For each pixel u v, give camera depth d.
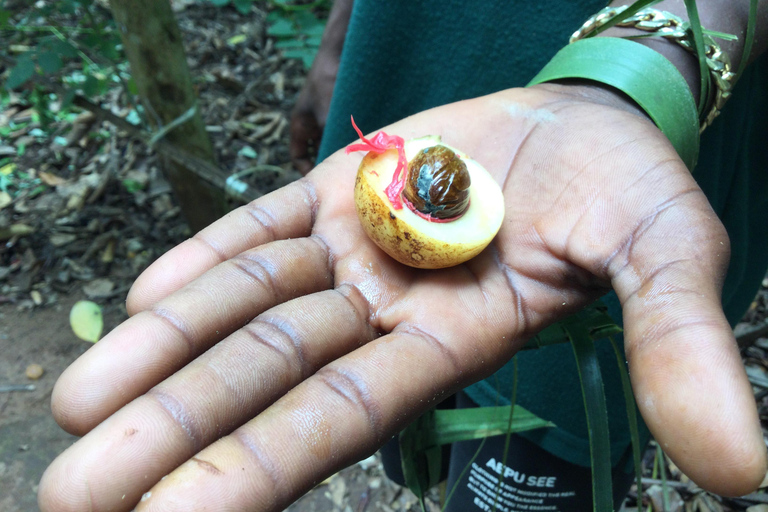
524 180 0.19
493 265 0.18
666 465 0.32
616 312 0.23
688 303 0.13
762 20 0.19
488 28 0.24
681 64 0.19
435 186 0.19
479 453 0.25
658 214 0.15
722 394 0.12
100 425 0.14
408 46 0.26
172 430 0.14
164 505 0.12
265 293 0.18
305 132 0.34
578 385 0.24
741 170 0.23
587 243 0.16
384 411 0.15
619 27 0.20
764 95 0.23
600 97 0.20
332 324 0.17
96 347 0.15
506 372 0.25
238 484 0.13
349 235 0.20
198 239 0.19
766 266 0.27
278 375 0.15
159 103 0.36
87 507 0.13
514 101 0.20
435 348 0.16
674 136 0.19
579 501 0.26
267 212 0.20
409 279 0.19
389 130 0.22
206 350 0.16
